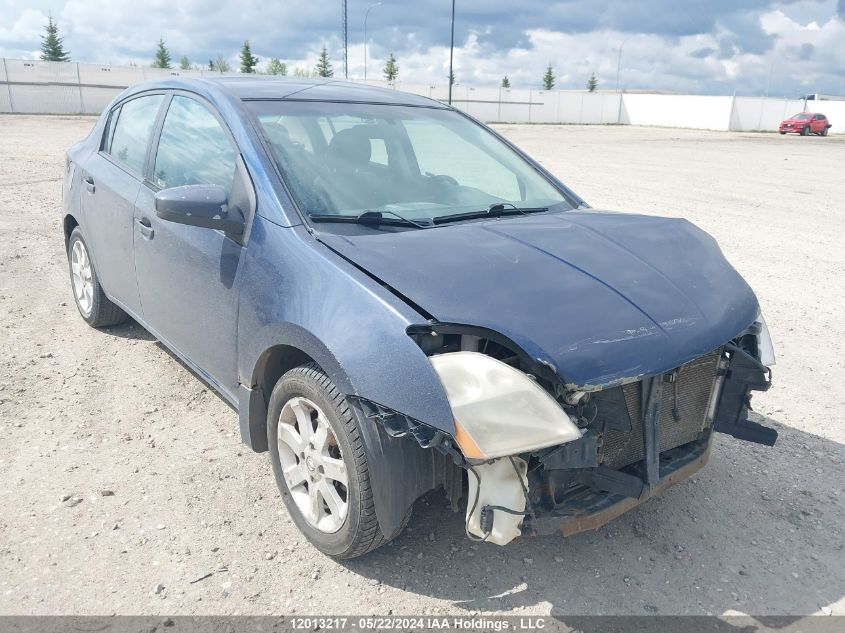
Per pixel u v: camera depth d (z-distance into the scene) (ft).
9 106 127.13
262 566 9.18
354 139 11.41
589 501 8.50
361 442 8.17
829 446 12.81
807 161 75.20
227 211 10.05
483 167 12.45
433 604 8.61
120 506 10.28
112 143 15.19
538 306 8.13
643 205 39.68
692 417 9.66
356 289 8.32
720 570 9.43
